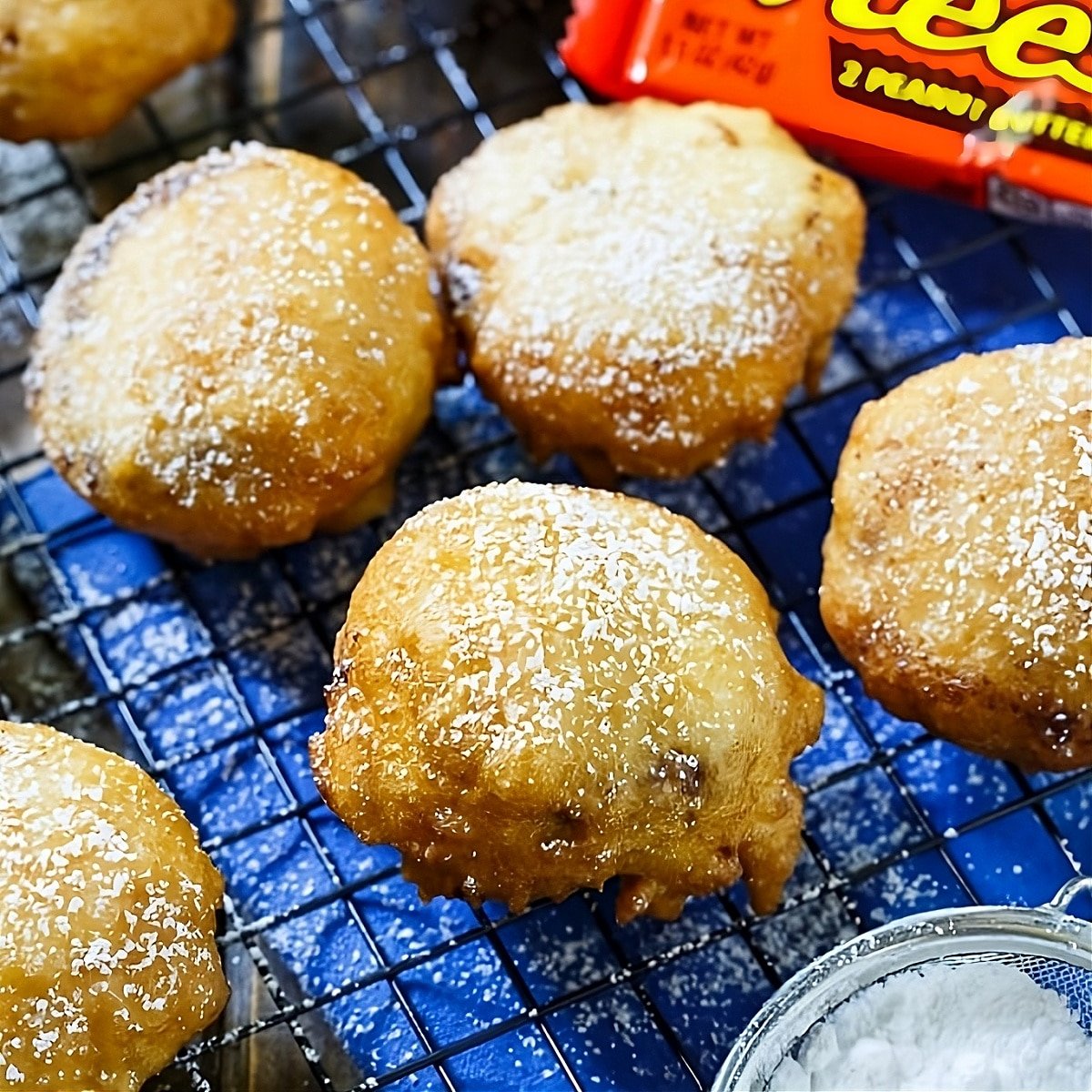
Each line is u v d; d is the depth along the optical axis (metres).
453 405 0.32
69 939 0.26
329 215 0.29
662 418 0.29
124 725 0.31
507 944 0.29
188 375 0.28
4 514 0.32
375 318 0.29
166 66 0.32
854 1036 0.28
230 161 0.30
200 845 0.29
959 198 0.32
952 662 0.27
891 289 0.33
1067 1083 0.27
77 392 0.29
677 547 0.27
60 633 0.31
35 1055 0.26
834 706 0.31
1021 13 0.30
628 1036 0.29
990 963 0.28
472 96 0.35
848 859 0.30
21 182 0.34
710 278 0.29
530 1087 0.29
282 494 0.29
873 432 0.29
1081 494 0.27
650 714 0.26
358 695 0.27
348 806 0.27
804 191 0.30
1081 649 0.27
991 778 0.30
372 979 0.29
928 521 0.28
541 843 0.26
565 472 0.32
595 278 0.29
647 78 0.32
